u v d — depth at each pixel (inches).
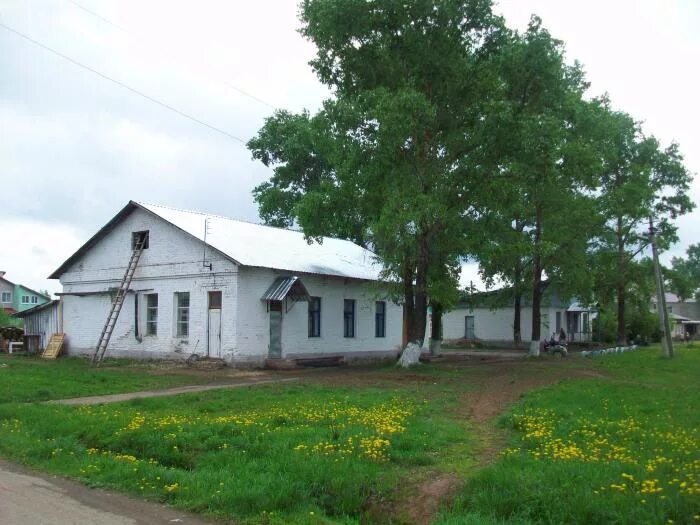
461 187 938.1
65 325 1273.4
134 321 1133.1
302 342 1113.4
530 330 2046.0
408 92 842.8
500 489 272.2
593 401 582.9
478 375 884.6
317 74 991.0
